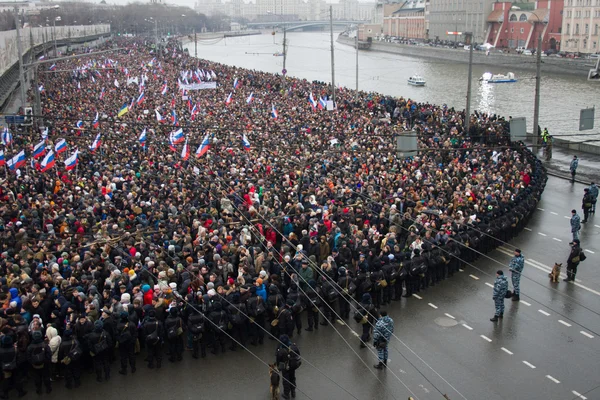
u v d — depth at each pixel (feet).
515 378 70.28
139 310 73.31
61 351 67.21
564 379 70.08
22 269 78.43
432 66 545.03
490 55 527.40
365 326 77.05
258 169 128.98
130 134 167.43
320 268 84.33
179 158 140.26
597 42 477.36
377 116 201.57
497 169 132.26
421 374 71.15
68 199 106.63
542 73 462.19
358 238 92.89
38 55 435.53
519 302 89.04
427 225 95.96
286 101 234.99
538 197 127.13
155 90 263.49
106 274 80.02
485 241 104.88
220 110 208.95
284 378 66.39
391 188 116.16
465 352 75.82
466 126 176.14
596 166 165.07
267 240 96.17
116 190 113.60
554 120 286.05
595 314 85.20
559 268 95.09
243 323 77.05
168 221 97.81
